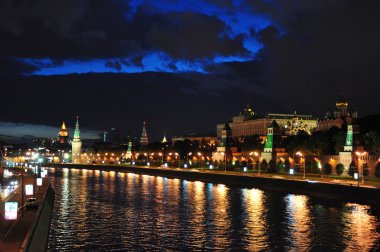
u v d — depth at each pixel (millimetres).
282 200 149250
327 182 162250
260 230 98188
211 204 140000
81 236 92062
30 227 74000
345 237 91438
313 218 112562
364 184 154375
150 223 106500
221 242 87375
